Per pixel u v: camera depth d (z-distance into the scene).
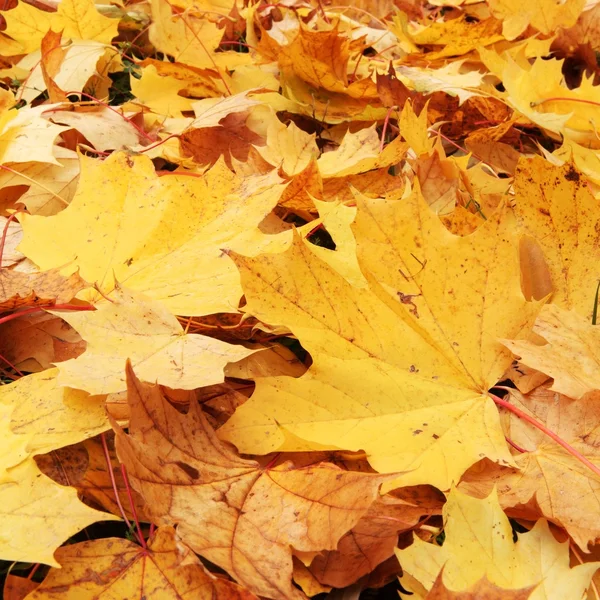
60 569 0.59
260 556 0.60
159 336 0.67
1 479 0.61
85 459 0.65
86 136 0.84
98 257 0.72
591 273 0.72
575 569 0.61
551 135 0.95
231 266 0.71
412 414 0.65
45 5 1.08
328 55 0.92
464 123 0.95
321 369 0.65
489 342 0.67
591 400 0.66
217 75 0.96
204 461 0.63
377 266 0.67
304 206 0.79
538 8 1.17
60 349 0.70
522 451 0.66
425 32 1.13
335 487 0.61
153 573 0.60
